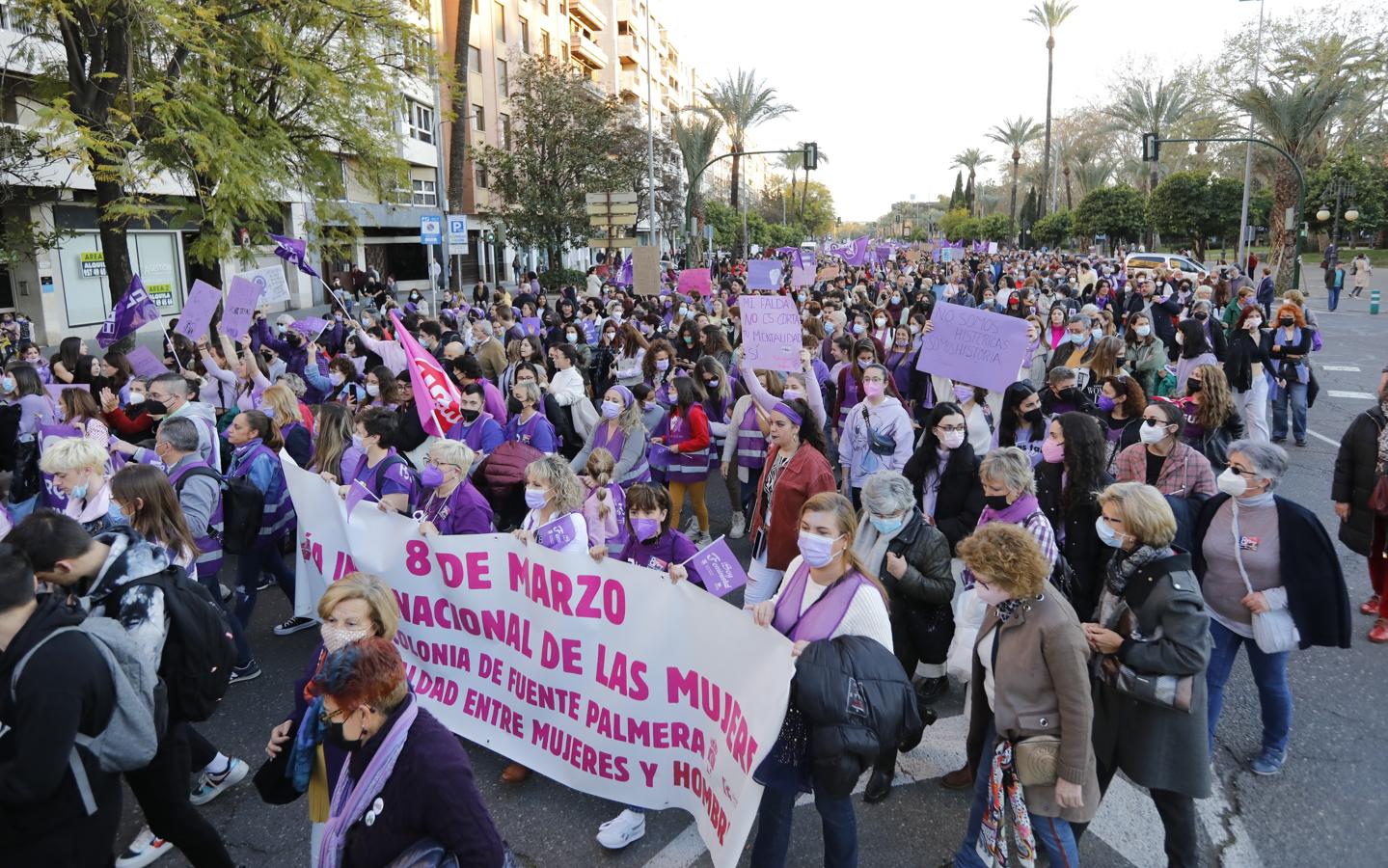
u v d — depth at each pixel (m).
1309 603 4.16
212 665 3.54
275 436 6.20
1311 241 59.84
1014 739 3.31
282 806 4.44
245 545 5.73
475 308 19.09
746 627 3.54
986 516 4.39
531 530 4.82
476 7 43.53
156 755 3.39
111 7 12.01
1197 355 9.72
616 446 7.54
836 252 35.31
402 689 2.47
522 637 4.47
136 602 3.35
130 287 9.88
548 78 33.38
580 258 58.56
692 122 56.72
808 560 3.44
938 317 6.77
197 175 13.48
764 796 3.48
